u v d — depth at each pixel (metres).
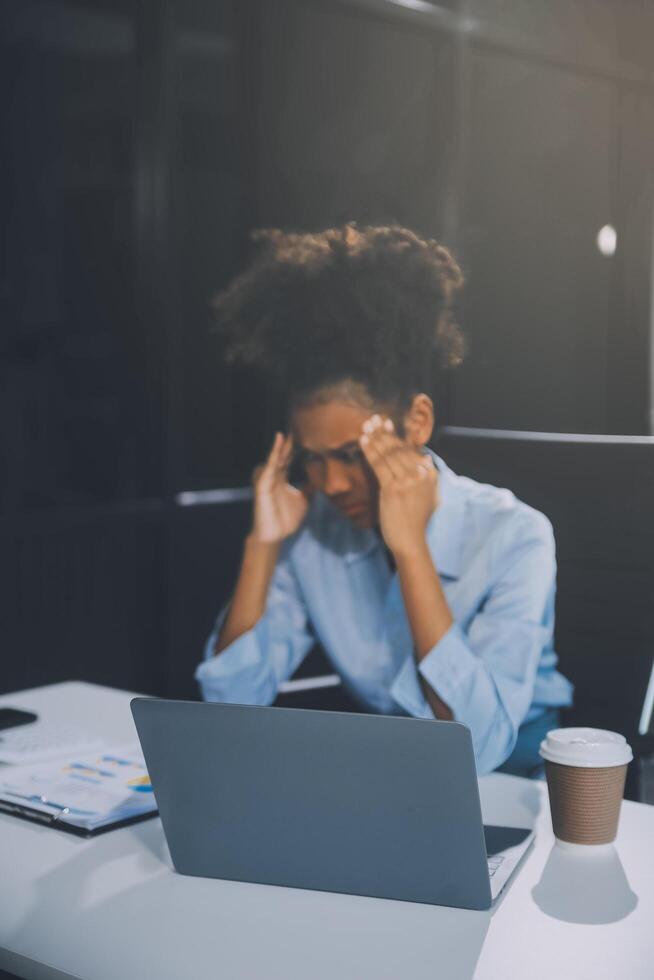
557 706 1.49
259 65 3.08
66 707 1.56
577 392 2.18
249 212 3.11
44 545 2.86
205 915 0.90
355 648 1.82
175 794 0.96
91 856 1.02
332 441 1.87
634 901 0.91
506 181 2.39
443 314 1.89
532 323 2.20
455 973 0.79
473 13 2.52
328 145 2.93
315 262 1.88
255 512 1.90
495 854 1.00
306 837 0.93
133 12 2.99
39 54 3.03
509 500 1.57
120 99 3.03
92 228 3.06
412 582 1.62
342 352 1.87
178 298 3.11
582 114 2.27
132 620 3.03
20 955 0.87
